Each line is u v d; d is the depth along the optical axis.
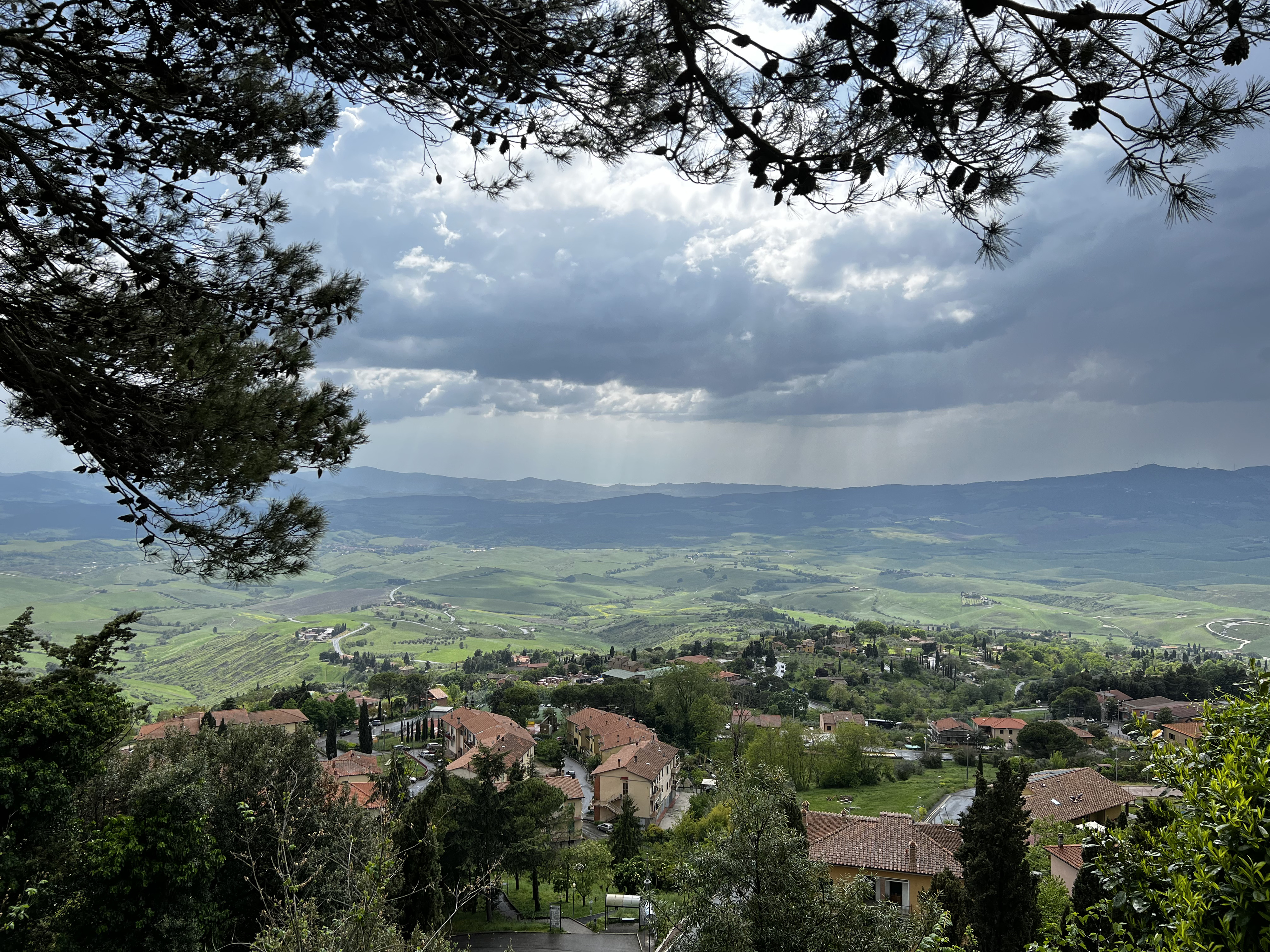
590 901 48.06
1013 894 20.86
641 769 74.81
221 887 26.14
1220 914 6.08
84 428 8.39
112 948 21.16
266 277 9.43
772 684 159.38
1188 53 4.12
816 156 5.05
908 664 194.88
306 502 9.45
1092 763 82.62
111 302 9.02
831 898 15.52
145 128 8.48
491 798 44.50
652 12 5.34
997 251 5.03
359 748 90.88
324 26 6.64
